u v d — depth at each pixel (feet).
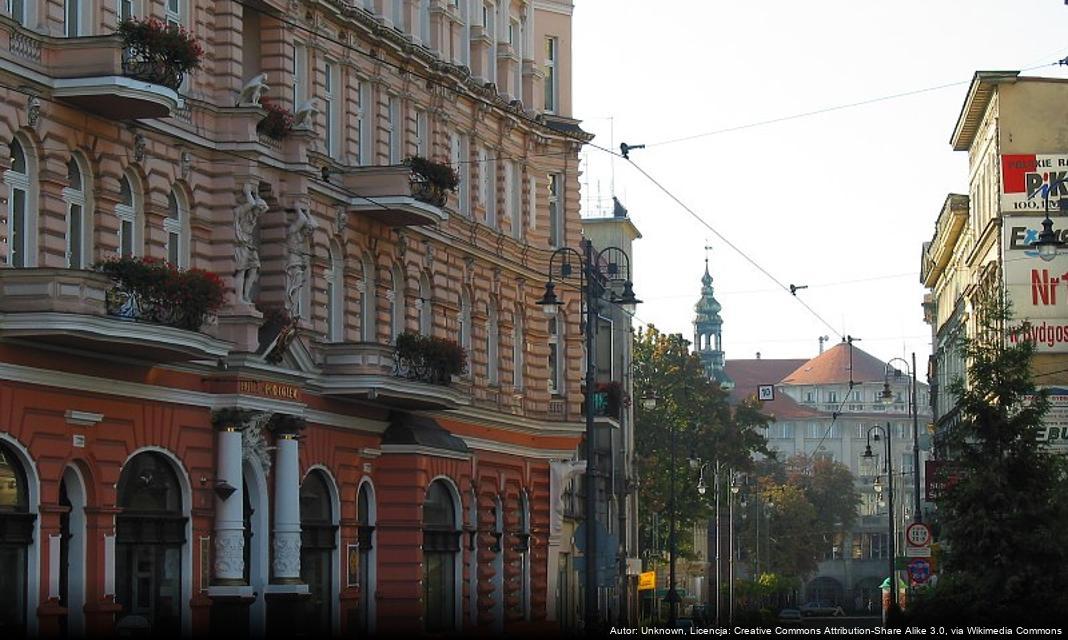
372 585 277.23
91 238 202.69
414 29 295.07
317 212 257.96
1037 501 281.54
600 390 426.51
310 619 254.06
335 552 260.83
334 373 256.73
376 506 278.05
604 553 271.90
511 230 339.57
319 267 258.37
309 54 259.60
